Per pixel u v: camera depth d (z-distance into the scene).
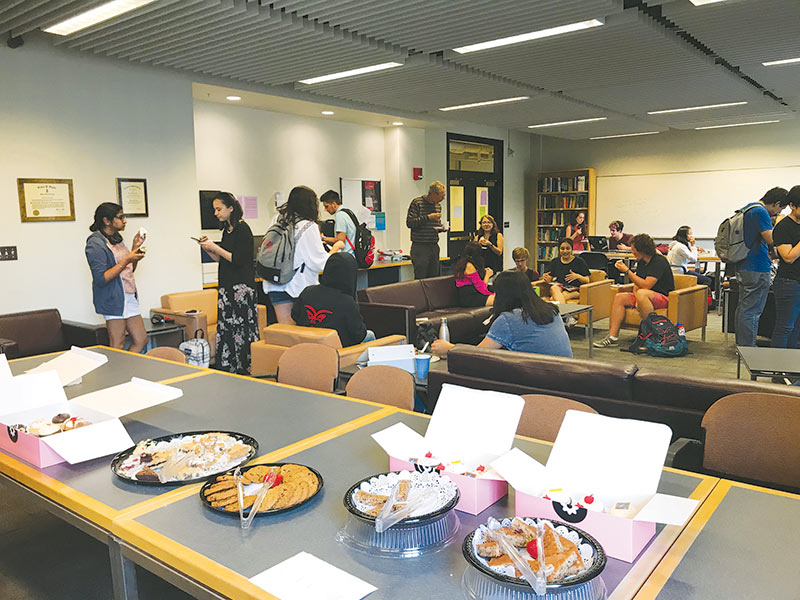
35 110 4.88
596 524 1.21
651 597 1.06
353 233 6.86
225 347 4.95
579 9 4.23
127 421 2.09
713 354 6.22
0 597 2.21
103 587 2.26
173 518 1.39
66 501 1.52
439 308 6.74
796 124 9.89
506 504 1.45
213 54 5.23
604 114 8.95
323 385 2.88
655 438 1.35
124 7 3.93
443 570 1.17
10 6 3.97
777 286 5.07
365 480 1.46
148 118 5.63
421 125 9.27
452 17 4.38
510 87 6.89
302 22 4.48
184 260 5.99
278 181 7.83
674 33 5.21
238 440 1.82
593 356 6.18
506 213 11.78
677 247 8.38
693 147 10.85
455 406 1.69
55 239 5.07
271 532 1.32
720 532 1.29
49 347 4.86
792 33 4.98
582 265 7.48
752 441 1.93
